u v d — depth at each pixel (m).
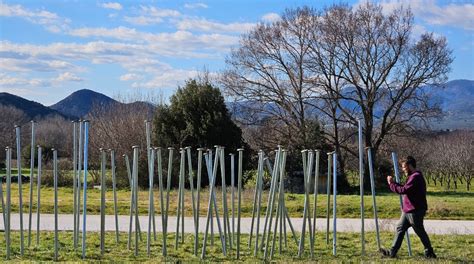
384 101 38.59
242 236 12.89
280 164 11.46
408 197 10.28
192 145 30.78
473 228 14.90
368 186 37.97
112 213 17.62
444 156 50.97
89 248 11.20
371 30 37.38
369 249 11.32
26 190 26.75
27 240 12.05
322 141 37.59
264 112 39.00
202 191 23.98
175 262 9.76
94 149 34.81
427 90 38.25
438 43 37.34
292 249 11.27
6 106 65.06
